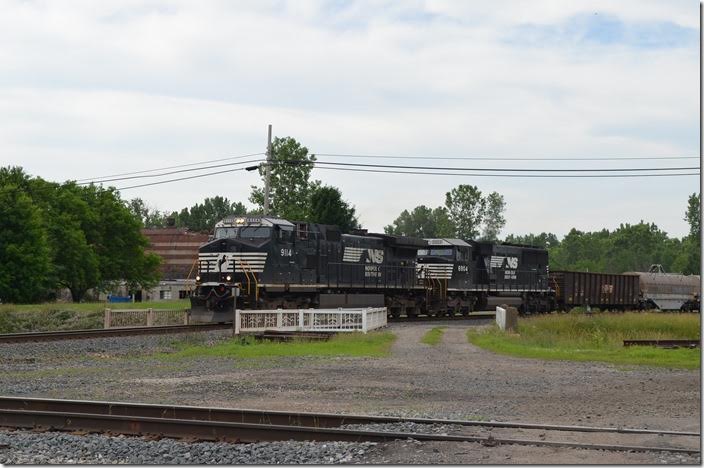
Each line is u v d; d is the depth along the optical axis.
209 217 189.50
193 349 26.11
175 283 103.56
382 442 11.62
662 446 11.31
